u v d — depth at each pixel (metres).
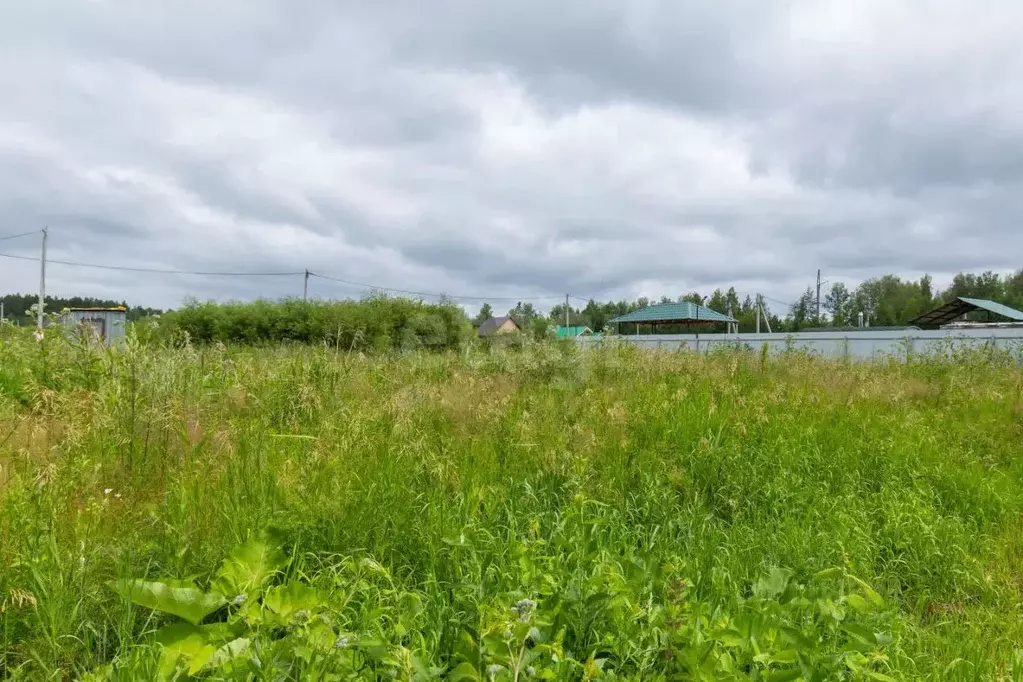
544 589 2.71
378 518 3.42
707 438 5.61
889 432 6.89
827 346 23.64
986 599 3.71
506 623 2.15
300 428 5.23
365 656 2.28
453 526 3.43
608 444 5.26
